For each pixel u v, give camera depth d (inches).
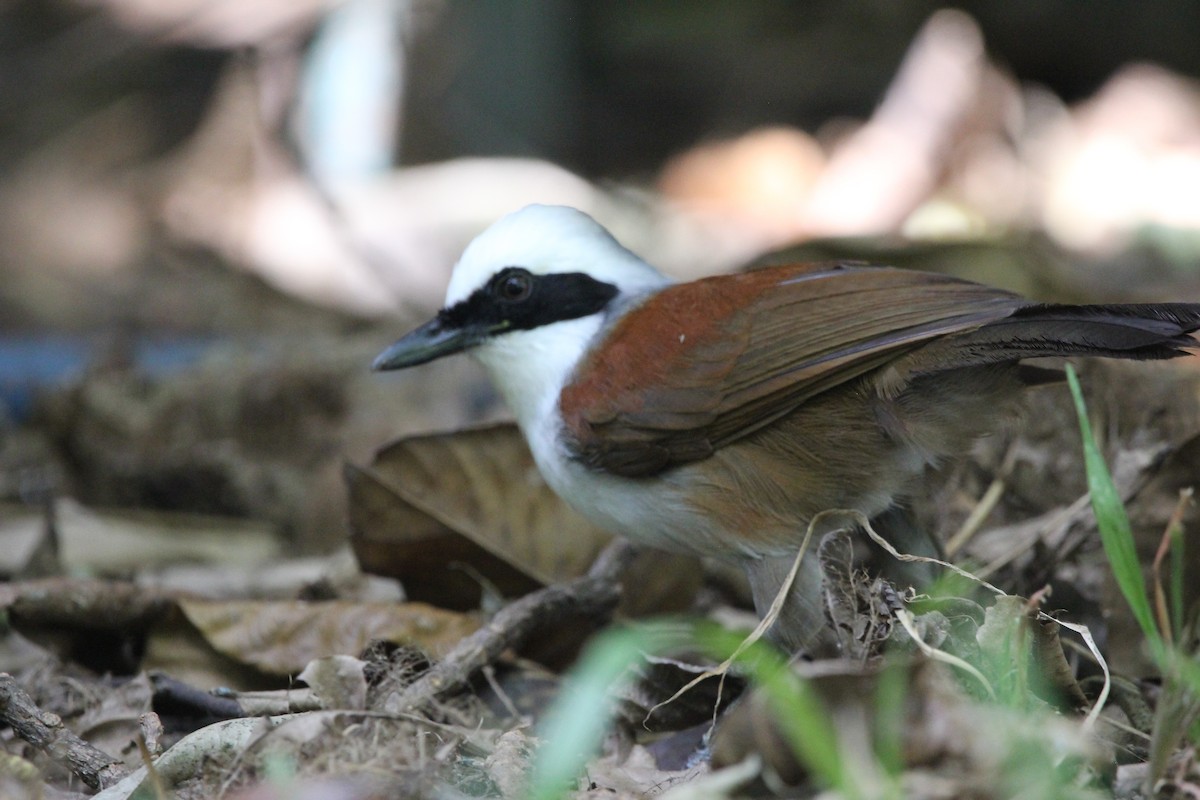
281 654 360.8
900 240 616.7
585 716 240.7
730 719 244.7
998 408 351.9
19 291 906.1
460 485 400.5
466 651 344.2
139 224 980.6
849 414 349.1
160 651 370.0
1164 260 844.6
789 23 1172.5
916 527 366.6
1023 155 946.7
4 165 1070.4
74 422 627.5
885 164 909.2
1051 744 237.6
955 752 229.3
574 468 366.3
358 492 396.8
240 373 647.8
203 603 368.2
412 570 406.9
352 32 972.6
